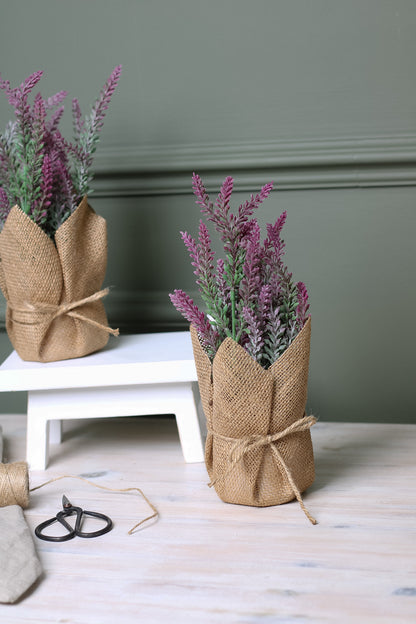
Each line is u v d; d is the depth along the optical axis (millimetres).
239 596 917
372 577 944
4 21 1574
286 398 1098
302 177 1528
